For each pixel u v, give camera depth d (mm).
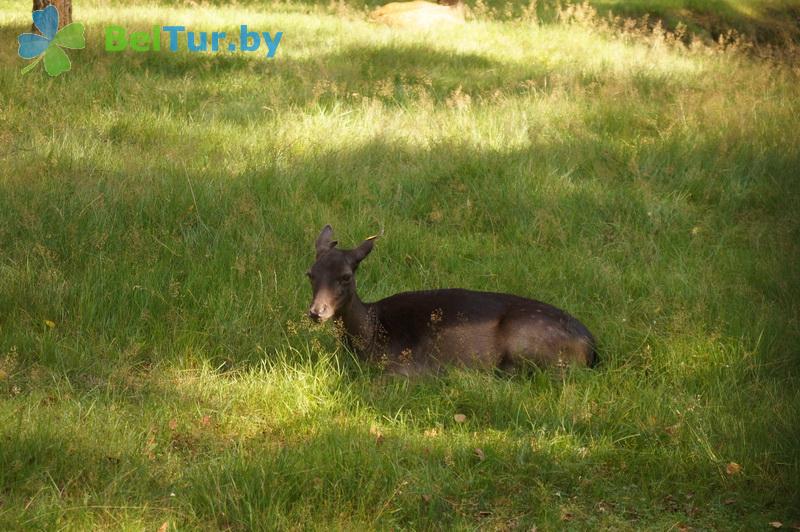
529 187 11875
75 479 6223
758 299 9344
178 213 10391
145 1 24031
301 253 9938
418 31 22219
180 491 6195
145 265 9359
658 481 6547
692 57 20625
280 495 6113
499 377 7973
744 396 7586
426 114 14281
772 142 13531
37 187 10453
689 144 13344
